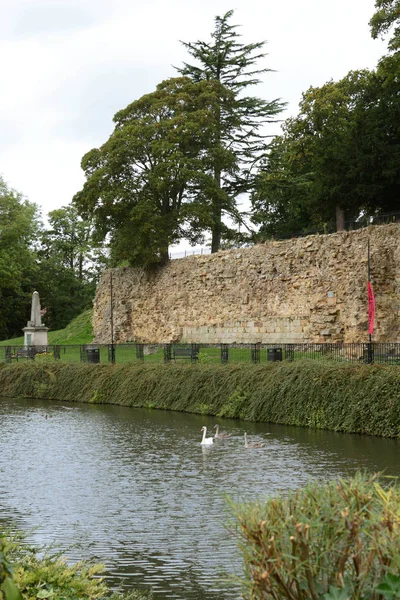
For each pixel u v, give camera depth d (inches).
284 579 266.1
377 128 1745.8
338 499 278.5
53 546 499.2
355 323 1406.3
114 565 504.7
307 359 1173.7
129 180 2065.7
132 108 2167.8
